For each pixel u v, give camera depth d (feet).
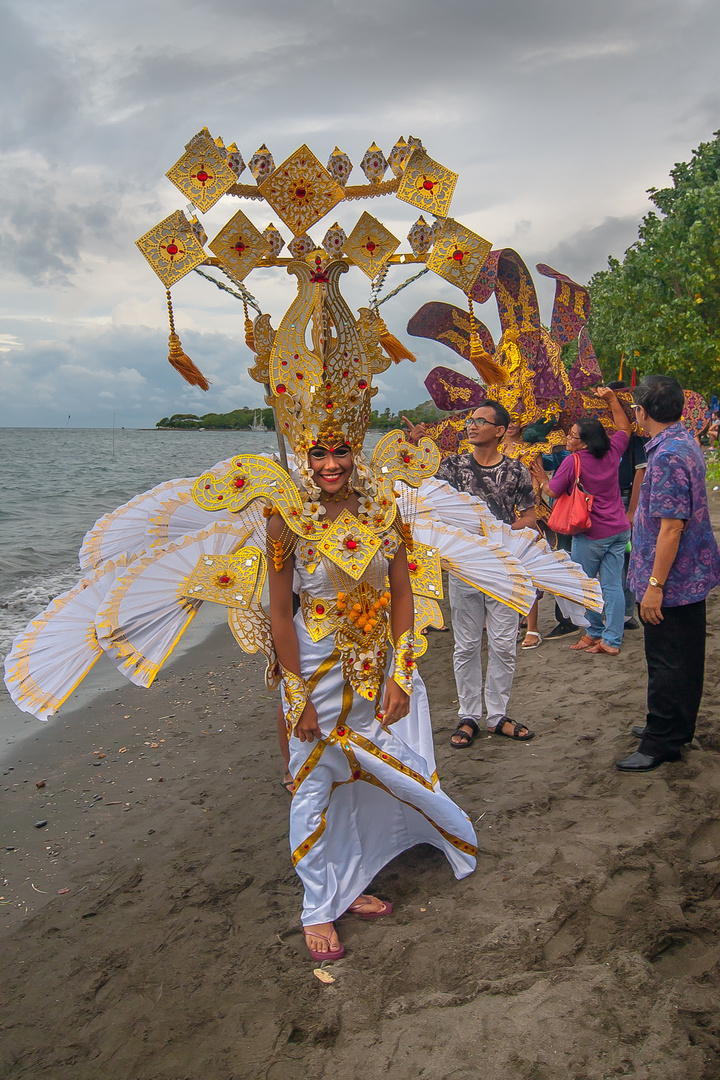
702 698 13.82
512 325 20.03
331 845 8.96
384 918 8.95
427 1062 6.77
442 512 10.96
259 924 9.17
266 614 8.95
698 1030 6.84
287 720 8.62
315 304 8.11
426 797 8.93
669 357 76.07
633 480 19.70
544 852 9.77
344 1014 7.50
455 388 20.66
